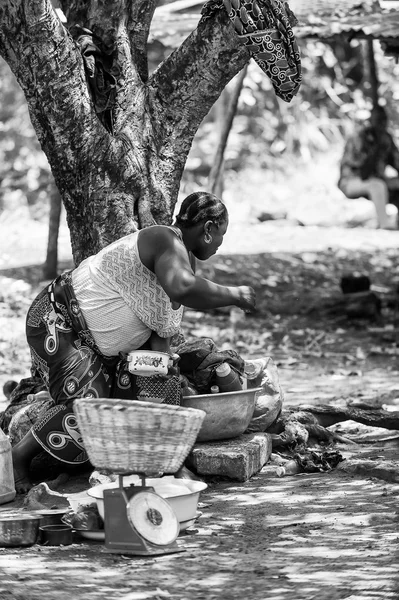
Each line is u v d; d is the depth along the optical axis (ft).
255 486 30.12
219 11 33.55
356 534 25.20
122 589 21.76
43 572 22.95
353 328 69.10
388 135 86.02
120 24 35.83
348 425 37.73
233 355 32.17
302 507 27.73
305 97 130.52
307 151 127.54
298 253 86.89
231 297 27.91
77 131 34.06
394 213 106.32
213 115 128.47
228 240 92.32
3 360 55.21
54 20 32.96
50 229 72.18
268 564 23.12
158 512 24.27
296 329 67.82
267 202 112.37
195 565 23.18
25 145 120.47
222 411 31.12
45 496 27.86
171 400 29.43
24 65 33.37
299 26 58.90
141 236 28.45
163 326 29.22
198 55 34.32
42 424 29.60
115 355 29.48
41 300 29.86
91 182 34.45
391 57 62.95
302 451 33.55
